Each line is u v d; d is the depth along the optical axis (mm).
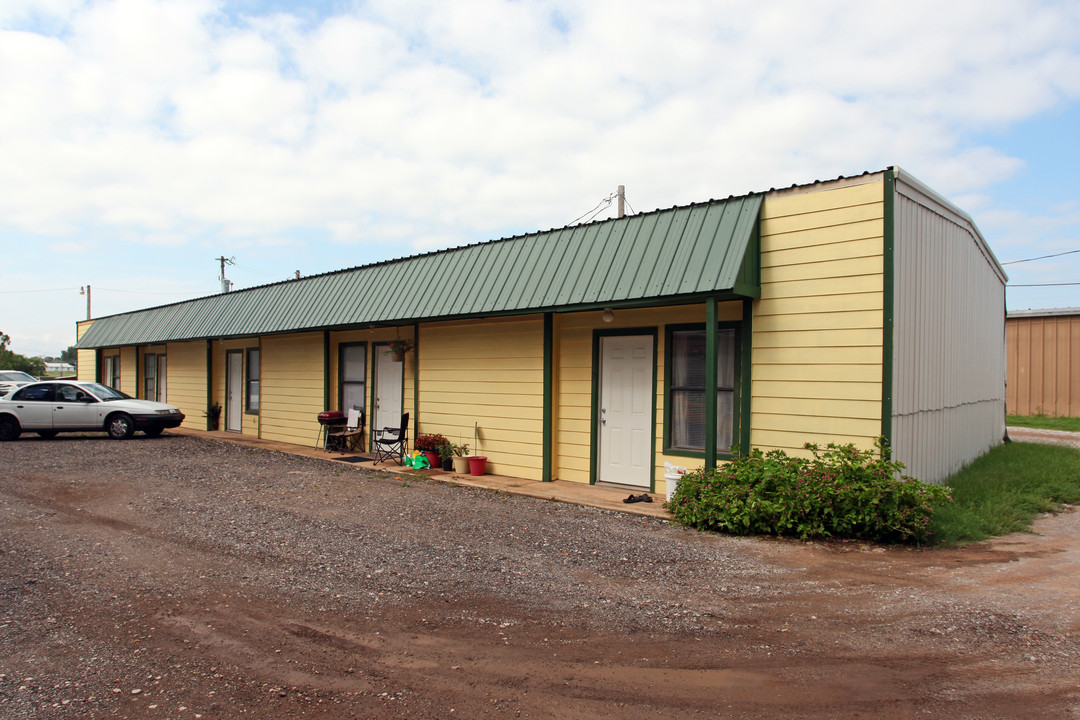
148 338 19422
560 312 9641
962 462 10000
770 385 7668
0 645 4039
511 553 6098
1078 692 3412
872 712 3244
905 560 5812
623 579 5355
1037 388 19672
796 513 6578
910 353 7559
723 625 4387
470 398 10930
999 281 13289
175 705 3332
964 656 3859
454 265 10844
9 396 15258
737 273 7219
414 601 4848
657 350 8922
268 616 4547
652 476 8930
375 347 13016
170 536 6648
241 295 16359
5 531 6793
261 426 15883
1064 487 8539
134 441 14977
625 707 3326
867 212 7062
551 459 9844
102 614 4570
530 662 3840
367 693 3477
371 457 12578
